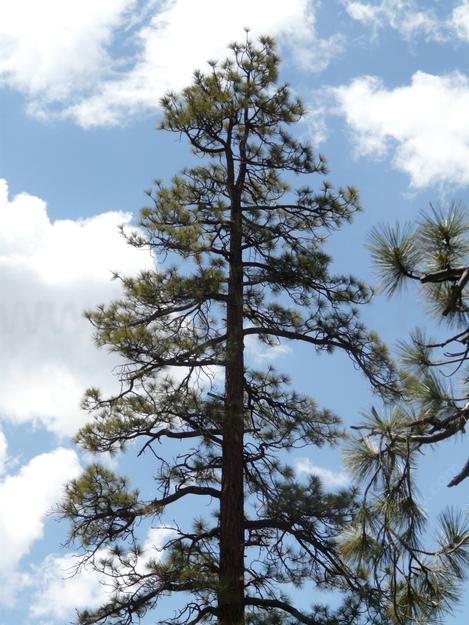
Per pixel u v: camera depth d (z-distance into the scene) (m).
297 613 13.68
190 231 15.48
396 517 7.07
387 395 15.10
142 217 16.20
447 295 7.18
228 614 13.45
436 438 6.70
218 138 17.69
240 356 15.66
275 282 16.48
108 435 14.85
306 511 14.20
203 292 15.20
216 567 14.17
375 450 7.19
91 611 13.58
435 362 7.01
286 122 17.64
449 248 7.14
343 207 17.03
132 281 15.38
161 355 14.98
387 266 7.33
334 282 16.33
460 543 7.16
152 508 14.12
